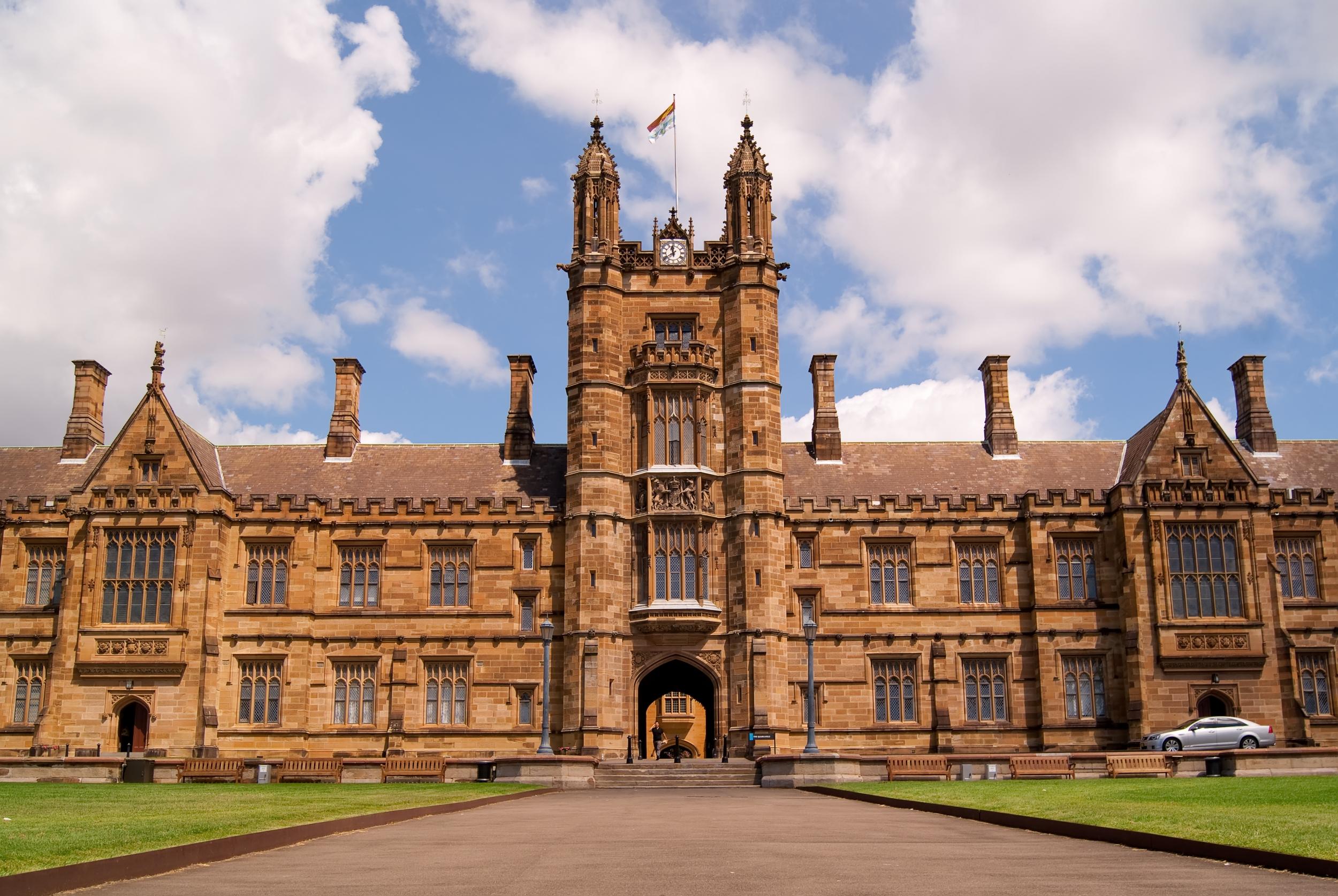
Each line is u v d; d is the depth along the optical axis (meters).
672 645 63.06
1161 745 55.75
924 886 17.11
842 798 40.88
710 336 67.31
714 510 64.50
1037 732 63.06
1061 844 23.28
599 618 62.62
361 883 17.62
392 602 64.56
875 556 65.56
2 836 21.03
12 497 68.12
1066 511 65.19
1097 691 63.28
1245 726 56.09
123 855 18.12
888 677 64.19
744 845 23.17
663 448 65.50
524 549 65.50
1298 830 22.08
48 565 64.62
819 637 64.25
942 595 64.88
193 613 61.88
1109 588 64.25
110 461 64.38
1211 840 21.00
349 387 73.06
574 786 50.28
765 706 61.28
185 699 60.88
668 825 28.39
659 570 63.78
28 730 62.03
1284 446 70.75
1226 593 62.66
